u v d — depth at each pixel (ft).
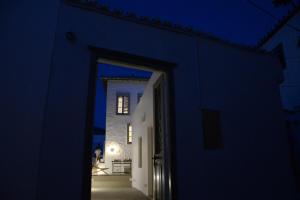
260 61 17.21
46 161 9.18
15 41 10.01
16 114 9.21
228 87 15.16
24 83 9.66
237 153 14.07
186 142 12.76
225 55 15.81
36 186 8.74
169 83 13.34
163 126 13.53
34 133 9.26
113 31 12.30
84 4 11.78
